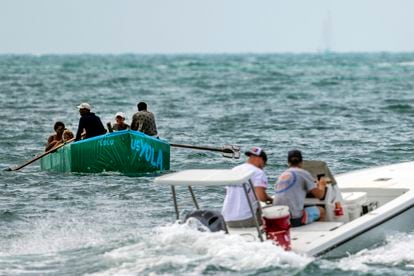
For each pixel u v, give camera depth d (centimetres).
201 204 6375
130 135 8031
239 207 4559
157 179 4350
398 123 12306
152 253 4384
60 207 6350
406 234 4897
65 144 8169
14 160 9062
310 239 4419
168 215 5988
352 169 8125
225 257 4253
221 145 10000
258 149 4597
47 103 17550
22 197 6781
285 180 4622
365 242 4569
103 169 8050
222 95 19925
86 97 19625
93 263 4400
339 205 4775
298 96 19112
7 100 18438
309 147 9631
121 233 5331
